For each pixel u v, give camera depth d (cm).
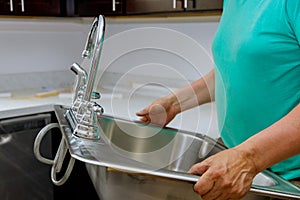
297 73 81
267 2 82
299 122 67
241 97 90
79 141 82
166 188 71
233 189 65
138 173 66
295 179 86
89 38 96
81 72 102
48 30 239
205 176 64
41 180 183
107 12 192
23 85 231
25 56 231
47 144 183
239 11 92
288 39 79
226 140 104
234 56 89
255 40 82
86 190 160
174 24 202
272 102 85
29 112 176
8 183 172
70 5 214
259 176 83
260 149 67
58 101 192
